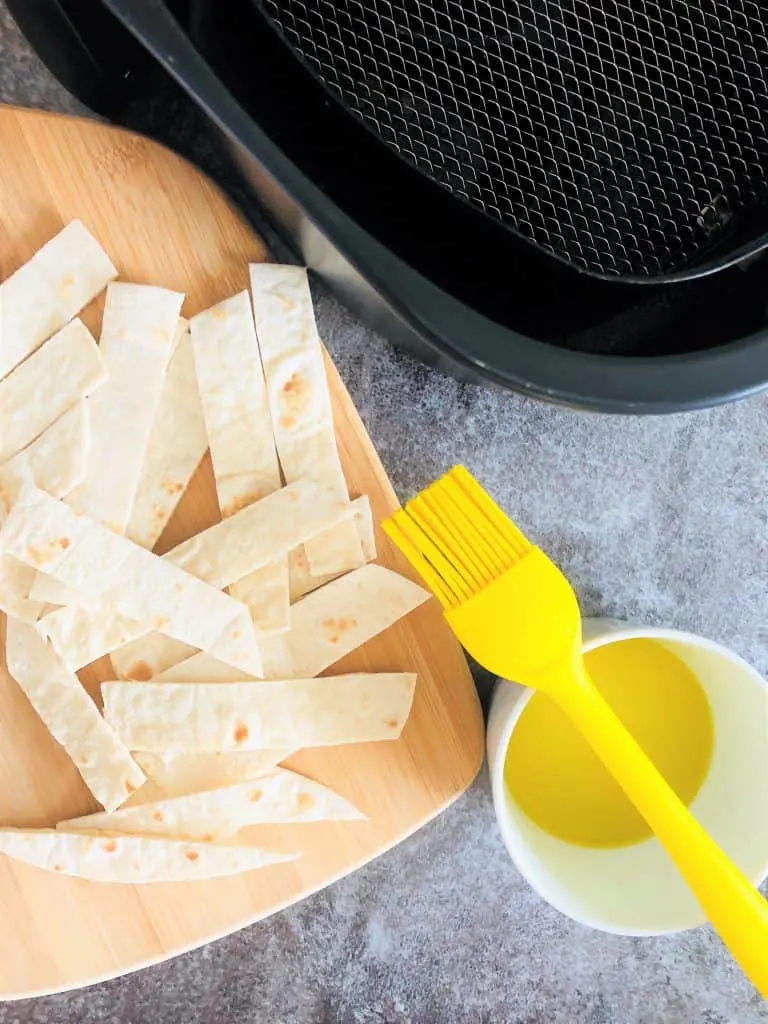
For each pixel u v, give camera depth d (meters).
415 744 0.54
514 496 0.59
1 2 0.55
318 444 0.53
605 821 0.57
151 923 0.54
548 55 0.49
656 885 0.56
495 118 0.50
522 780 0.58
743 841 0.55
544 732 0.58
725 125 0.49
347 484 0.54
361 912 0.61
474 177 0.50
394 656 0.54
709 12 0.49
